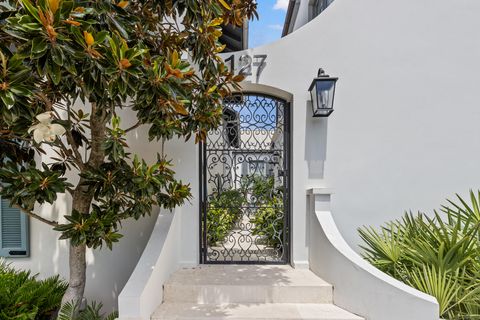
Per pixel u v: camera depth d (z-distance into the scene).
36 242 4.60
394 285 3.12
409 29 4.61
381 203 4.57
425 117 4.60
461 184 4.55
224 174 4.93
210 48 3.19
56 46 1.99
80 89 2.48
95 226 2.79
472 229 3.43
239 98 4.91
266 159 4.95
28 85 2.15
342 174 4.59
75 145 3.28
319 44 4.62
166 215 4.30
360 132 4.61
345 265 3.52
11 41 2.29
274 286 3.71
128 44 2.71
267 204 4.97
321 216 4.22
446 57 4.60
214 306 3.60
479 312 3.06
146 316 3.18
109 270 4.67
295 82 4.60
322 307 3.59
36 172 2.61
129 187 2.98
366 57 4.62
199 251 4.73
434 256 3.44
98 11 2.26
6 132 2.64
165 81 2.54
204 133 3.53
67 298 3.27
